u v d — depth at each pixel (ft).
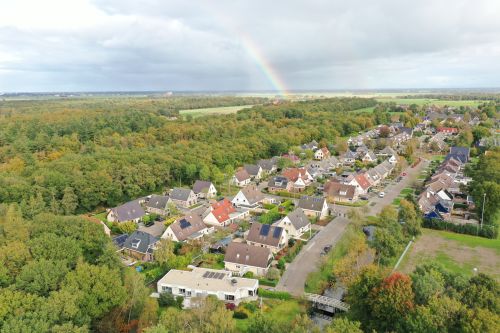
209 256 232.94
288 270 217.36
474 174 369.50
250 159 484.74
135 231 249.55
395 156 486.38
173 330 133.28
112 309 156.35
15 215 233.35
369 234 261.85
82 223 197.98
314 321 173.27
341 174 442.09
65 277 153.07
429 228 279.08
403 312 139.85
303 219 273.75
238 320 170.71
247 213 314.55
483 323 122.72
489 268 216.74
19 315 132.26
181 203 339.57
